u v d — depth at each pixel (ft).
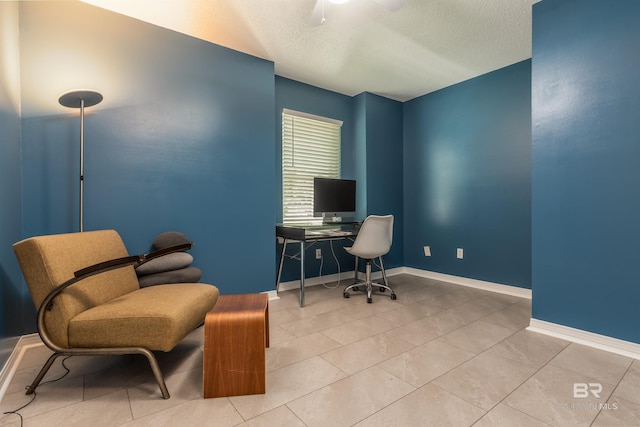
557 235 7.16
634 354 6.11
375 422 4.31
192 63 8.76
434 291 11.20
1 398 4.86
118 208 7.68
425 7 7.53
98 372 5.73
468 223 12.05
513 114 10.71
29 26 6.78
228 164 9.36
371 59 10.21
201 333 7.65
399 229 14.21
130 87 7.86
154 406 4.69
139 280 7.11
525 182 10.52
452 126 12.48
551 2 7.18
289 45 9.29
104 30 7.55
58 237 5.40
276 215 11.46
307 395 4.94
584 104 6.73
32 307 6.78
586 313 6.75
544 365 5.85
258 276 9.91
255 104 9.91
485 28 8.43
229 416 4.46
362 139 13.16
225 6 7.48
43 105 6.89
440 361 6.02
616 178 6.33
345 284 12.39
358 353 6.37
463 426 4.22
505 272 11.03
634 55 6.09
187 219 8.64
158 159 8.22
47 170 6.93
